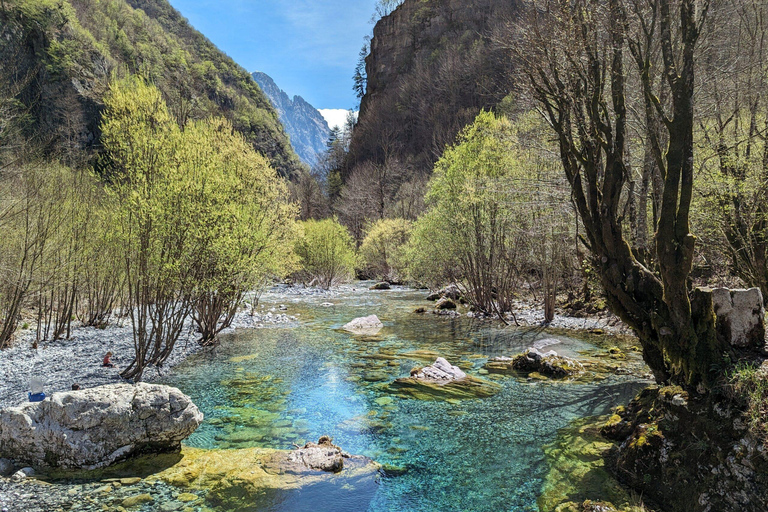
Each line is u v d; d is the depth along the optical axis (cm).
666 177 481
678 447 443
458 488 498
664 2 514
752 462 371
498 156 1648
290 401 800
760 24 1037
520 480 513
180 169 923
